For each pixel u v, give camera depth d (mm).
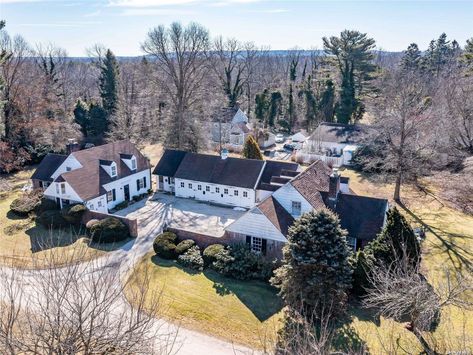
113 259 25734
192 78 53969
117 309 18312
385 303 19469
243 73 93312
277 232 24766
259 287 22750
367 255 21969
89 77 98750
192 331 18938
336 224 19422
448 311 19969
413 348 17359
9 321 9312
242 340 18359
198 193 38281
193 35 51594
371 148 45719
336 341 17797
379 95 60906
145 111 61719
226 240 26406
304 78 86875
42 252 26266
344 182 30281
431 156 39000
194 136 50469
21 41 53344
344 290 19719
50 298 10297
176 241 27219
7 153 46156
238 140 61500
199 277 23766
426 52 102312
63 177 32000
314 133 56469
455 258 25969
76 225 31000
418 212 34344
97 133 59969
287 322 19328
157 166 40844
